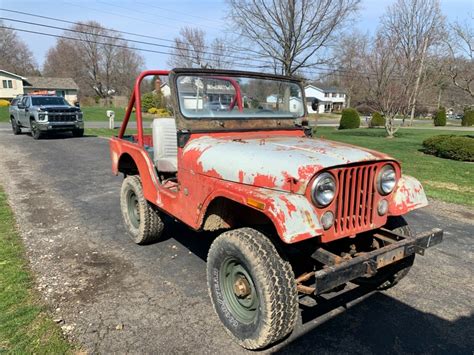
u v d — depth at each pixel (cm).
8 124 2231
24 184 727
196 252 416
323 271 222
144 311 303
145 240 427
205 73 338
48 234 464
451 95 1716
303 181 234
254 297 252
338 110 6912
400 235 288
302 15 2080
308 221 227
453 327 289
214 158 286
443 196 677
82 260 393
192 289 338
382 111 1931
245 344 258
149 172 382
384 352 260
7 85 5391
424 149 1312
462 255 418
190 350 259
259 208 235
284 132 374
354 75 2319
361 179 260
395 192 290
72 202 607
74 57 7162
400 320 297
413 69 1752
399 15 1827
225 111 349
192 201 308
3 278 346
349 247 300
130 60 7262
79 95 7025
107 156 1069
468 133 2239
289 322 241
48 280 349
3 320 285
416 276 369
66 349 255
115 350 257
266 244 245
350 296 331
